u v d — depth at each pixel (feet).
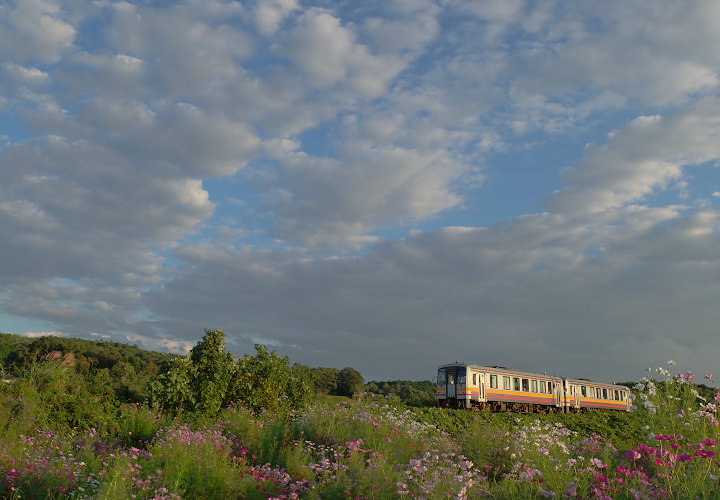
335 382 161.27
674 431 27.81
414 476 26.12
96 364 139.23
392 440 37.19
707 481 21.22
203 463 28.19
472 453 34.19
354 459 29.78
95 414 43.65
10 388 42.11
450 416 76.13
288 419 46.29
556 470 24.40
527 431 36.68
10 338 163.02
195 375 56.18
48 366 47.50
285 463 33.04
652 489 20.70
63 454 31.63
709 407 28.17
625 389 158.40
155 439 38.78
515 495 22.93
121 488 22.91
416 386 161.58
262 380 60.39
